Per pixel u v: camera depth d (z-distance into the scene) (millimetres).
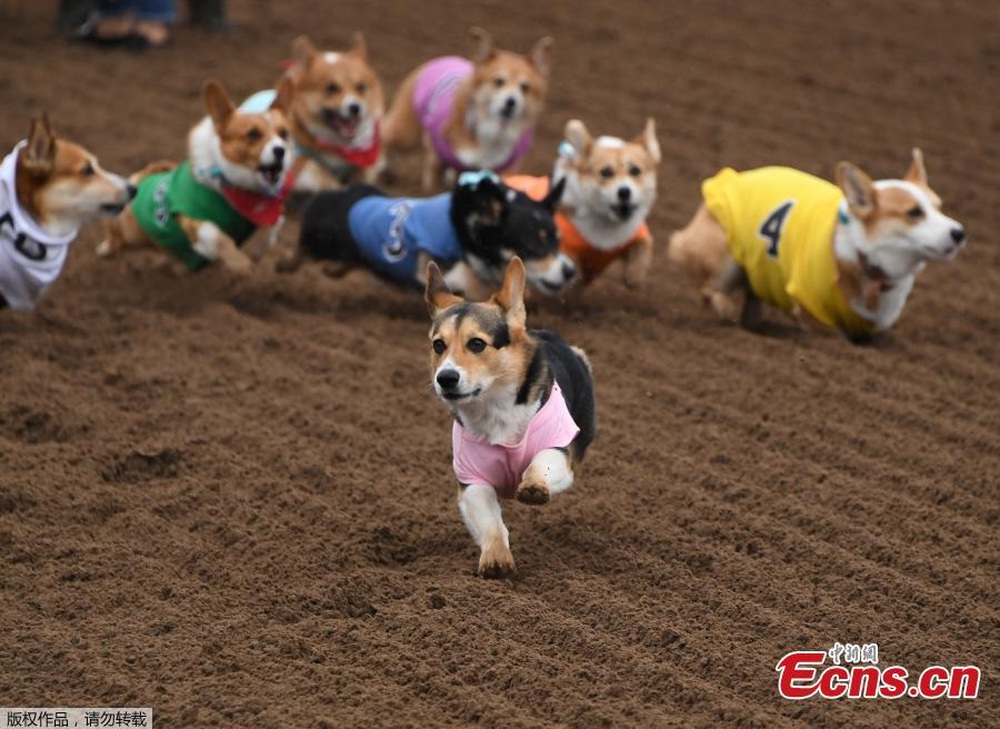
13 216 12867
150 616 8719
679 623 8594
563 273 13164
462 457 8969
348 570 9328
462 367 8445
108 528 9812
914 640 8398
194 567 9352
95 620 8656
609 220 14258
